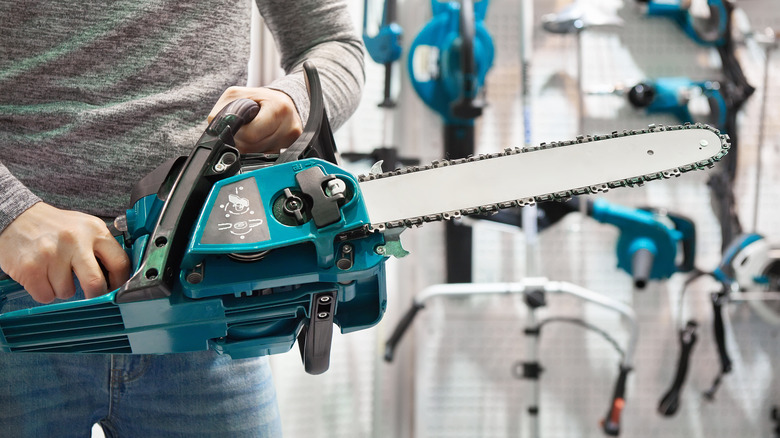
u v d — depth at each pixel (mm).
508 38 2820
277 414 1121
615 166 790
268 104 853
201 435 1026
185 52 952
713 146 796
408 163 2600
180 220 713
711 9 2760
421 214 746
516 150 785
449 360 2824
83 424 1002
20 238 750
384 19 2475
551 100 2838
